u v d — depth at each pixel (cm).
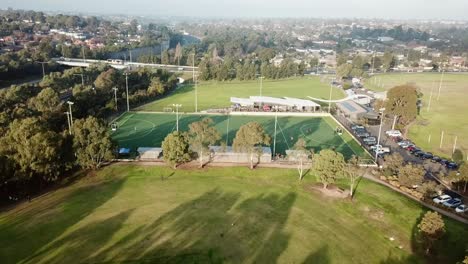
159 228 7750
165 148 10625
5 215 8275
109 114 17538
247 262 6725
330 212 8662
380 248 7350
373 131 15912
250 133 10825
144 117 17288
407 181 9988
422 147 14050
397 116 16175
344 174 9825
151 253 6888
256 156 11450
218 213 8456
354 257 7025
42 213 8338
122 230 7644
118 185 9888
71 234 7475
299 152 11050
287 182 10269
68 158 10275
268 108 19300
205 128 11031
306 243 7381
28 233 7500
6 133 10175
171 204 8844
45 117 13725
